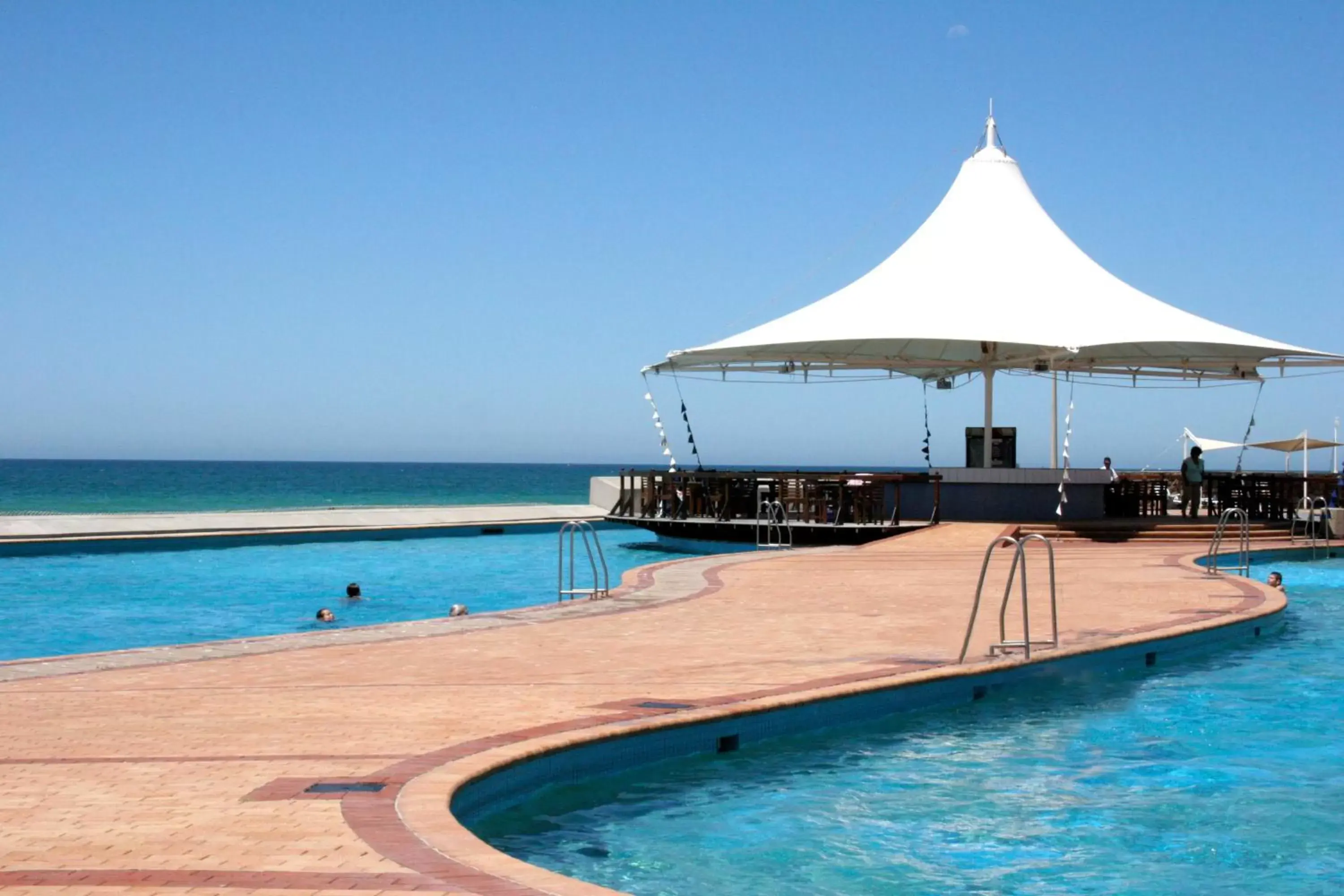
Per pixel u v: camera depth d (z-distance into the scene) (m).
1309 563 22.06
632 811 7.16
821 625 12.41
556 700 8.44
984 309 25.28
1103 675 11.23
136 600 17.91
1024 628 11.68
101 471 185.50
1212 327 25.69
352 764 6.49
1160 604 14.19
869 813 7.18
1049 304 25.69
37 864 4.79
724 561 19.12
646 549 26.33
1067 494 25.14
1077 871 6.25
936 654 10.65
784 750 8.44
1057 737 9.08
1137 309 25.97
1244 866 6.36
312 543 27.25
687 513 25.59
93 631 15.02
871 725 9.16
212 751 6.84
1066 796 7.58
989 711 9.80
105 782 6.12
